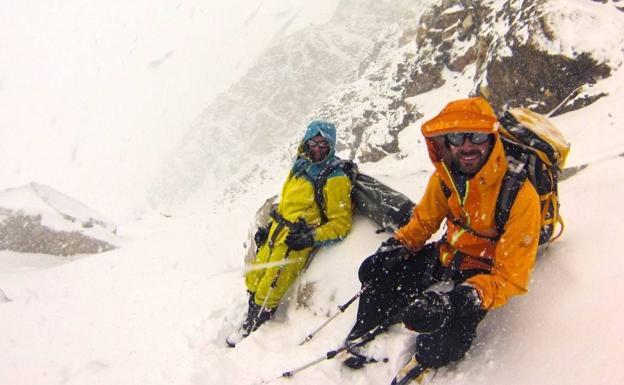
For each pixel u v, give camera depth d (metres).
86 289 6.61
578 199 4.06
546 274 3.25
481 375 2.90
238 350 4.02
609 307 2.72
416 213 3.42
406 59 17.78
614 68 7.31
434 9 15.15
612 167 4.56
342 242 4.24
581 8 7.94
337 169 4.28
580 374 2.48
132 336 4.98
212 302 5.16
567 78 7.66
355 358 3.39
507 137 3.04
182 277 6.31
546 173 2.98
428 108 12.12
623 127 5.89
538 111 7.99
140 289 6.18
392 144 12.66
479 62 10.80
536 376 2.65
